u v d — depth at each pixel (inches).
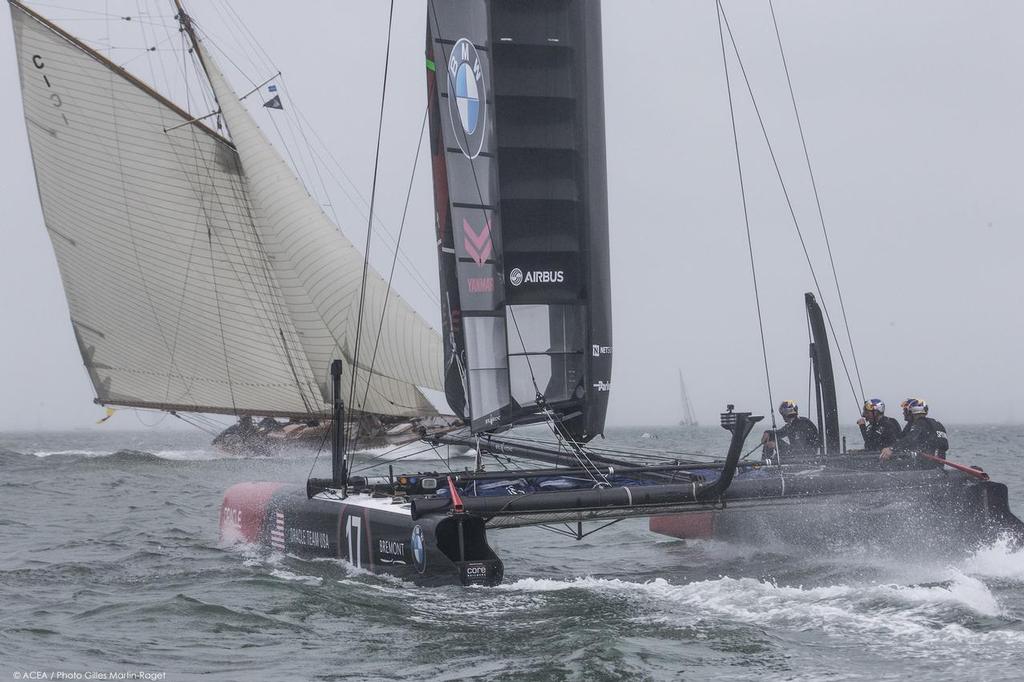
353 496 1630.2
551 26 1717.5
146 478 4106.8
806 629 1151.0
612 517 1434.5
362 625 1206.9
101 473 4416.8
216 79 5007.4
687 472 1715.1
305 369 5236.2
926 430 1691.7
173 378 5211.6
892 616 1197.7
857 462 1705.2
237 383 5280.5
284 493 1804.9
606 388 1756.9
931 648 1066.7
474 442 1759.4
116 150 4859.7
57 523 2368.4
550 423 1700.3
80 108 4758.9
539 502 1379.2
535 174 1704.0
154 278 5032.0
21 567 1676.9
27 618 1262.3
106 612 1280.8
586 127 1737.2
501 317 1587.1
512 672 1005.2
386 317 5142.7
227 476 4266.7
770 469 1673.2
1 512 2632.9
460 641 1130.7
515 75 1699.1
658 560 1753.2
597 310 1745.8
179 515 2561.5
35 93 4653.1
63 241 4852.4
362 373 5128.0
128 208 4926.2
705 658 1041.5
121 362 5098.4
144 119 4881.9
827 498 1503.4
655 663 1024.9
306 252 5083.7
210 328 5177.2
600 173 1753.2
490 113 1592.0
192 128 4972.9
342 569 1544.0
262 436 5477.4
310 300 5128.0
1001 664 1004.6
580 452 1680.6
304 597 1343.5
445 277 1707.7
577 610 1258.6
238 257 5132.9
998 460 5502.0
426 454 5014.8
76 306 4960.6
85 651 1104.2
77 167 4793.3
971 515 1555.1
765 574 1517.0
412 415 5265.8
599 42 1756.9
